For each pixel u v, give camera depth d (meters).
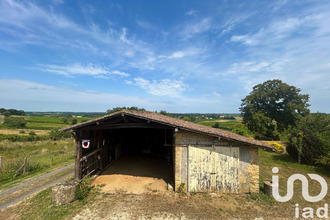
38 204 6.48
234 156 7.30
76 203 6.36
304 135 12.30
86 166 8.49
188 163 7.34
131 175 9.63
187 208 6.00
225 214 5.67
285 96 28.88
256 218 5.48
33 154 17.72
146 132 17.27
